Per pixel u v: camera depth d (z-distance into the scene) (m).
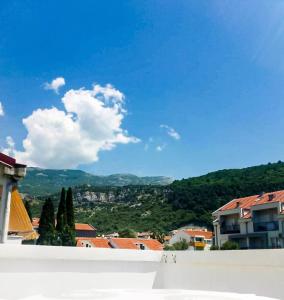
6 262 9.10
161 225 98.88
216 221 49.19
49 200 39.84
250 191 92.12
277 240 40.94
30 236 13.86
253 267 10.10
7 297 8.93
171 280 11.99
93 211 134.88
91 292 8.82
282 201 41.62
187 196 103.12
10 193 10.03
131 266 11.55
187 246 60.81
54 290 9.78
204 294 8.61
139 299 7.63
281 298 9.32
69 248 10.28
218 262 10.99
